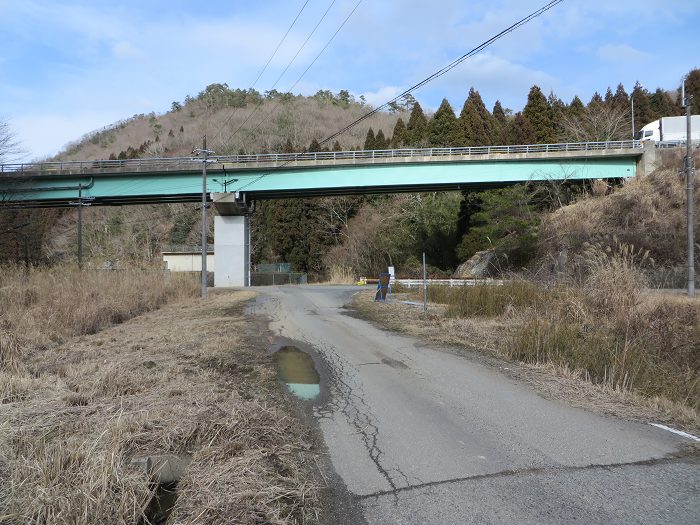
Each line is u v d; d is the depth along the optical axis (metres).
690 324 10.33
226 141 64.81
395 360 9.25
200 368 8.38
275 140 67.69
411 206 53.50
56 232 66.19
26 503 3.46
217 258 43.56
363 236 54.12
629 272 11.74
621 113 57.09
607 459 4.67
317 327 13.59
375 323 14.33
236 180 41.53
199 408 5.73
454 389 7.23
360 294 26.02
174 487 4.14
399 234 51.94
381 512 3.71
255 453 4.64
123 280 21.28
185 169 41.19
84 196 41.84
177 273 28.05
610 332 10.17
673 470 4.42
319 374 8.16
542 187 40.34
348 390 7.18
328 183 41.03
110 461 3.86
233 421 5.29
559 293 12.52
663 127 50.25
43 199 42.44
